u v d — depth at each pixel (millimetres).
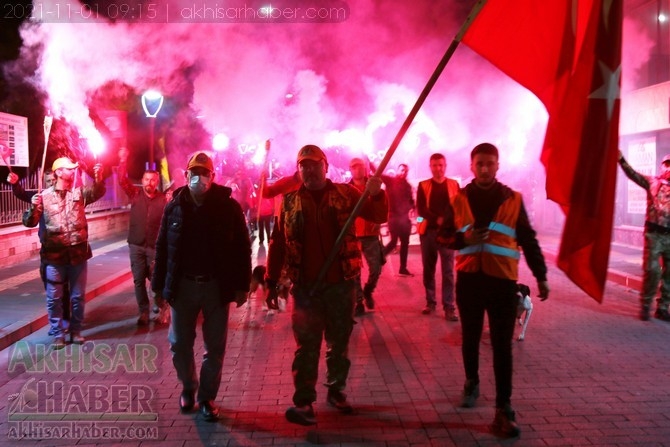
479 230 4238
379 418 4480
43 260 6500
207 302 4477
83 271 6621
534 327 7094
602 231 3729
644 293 7410
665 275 7398
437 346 6305
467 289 4434
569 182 3834
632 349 6168
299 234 4422
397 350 6176
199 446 4066
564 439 4090
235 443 4105
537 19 3932
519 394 4918
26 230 12250
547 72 4000
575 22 3898
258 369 5656
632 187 14047
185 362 4613
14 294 8781
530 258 4316
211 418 4449
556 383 5168
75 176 6785
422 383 5199
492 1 3869
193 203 4453
